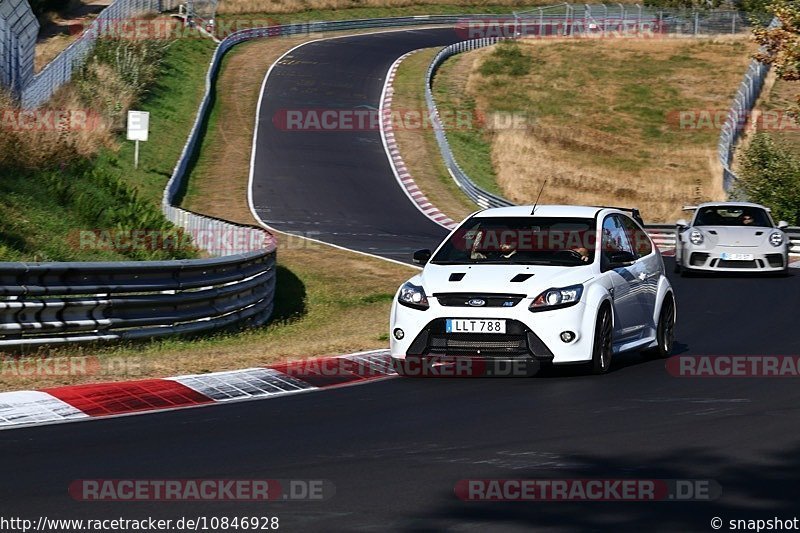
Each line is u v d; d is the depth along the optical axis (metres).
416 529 19.59
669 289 42.84
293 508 21.02
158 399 33.00
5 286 40.06
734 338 47.12
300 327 56.59
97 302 43.47
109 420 30.00
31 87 109.38
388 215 118.25
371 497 21.77
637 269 40.66
